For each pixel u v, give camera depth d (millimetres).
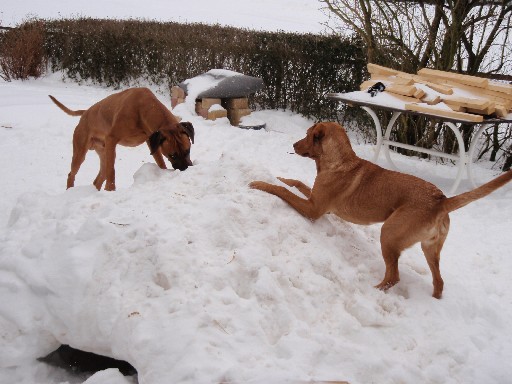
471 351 1797
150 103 2838
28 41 7422
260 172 2287
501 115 3607
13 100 5785
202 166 2383
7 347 1745
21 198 2377
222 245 1876
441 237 2039
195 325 1543
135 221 1892
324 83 6051
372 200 2123
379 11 5082
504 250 2818
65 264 1774
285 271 1846
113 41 7094
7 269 1876
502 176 1872
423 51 5156
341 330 1753
